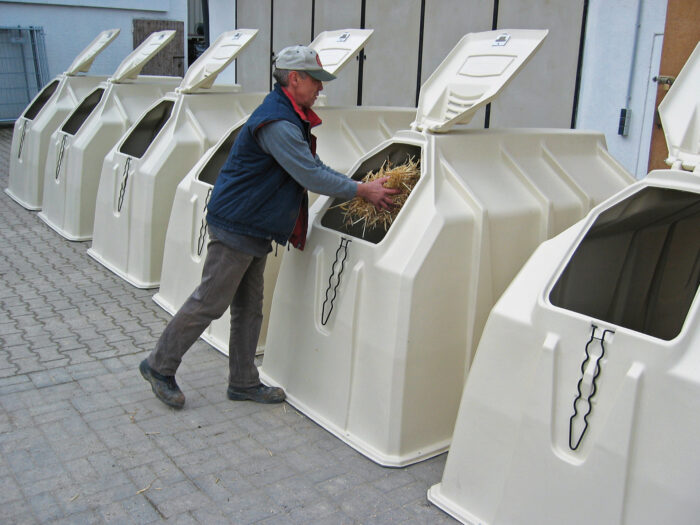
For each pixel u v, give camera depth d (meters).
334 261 3.31
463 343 3.18
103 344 4.31
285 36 9.77
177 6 14.14
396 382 3.02
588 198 3.48
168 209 5.27
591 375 2.29
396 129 5.03
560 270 2.59
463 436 2.71
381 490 2.89
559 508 2.36
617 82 5.48
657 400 2.13
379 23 8.03
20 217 7.35
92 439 3.23
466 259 3.10
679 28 4.87
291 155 3.01
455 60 3.61
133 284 5.39
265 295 4.20
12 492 2.82
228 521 2.67
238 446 3.21
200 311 3.34
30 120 7.87
